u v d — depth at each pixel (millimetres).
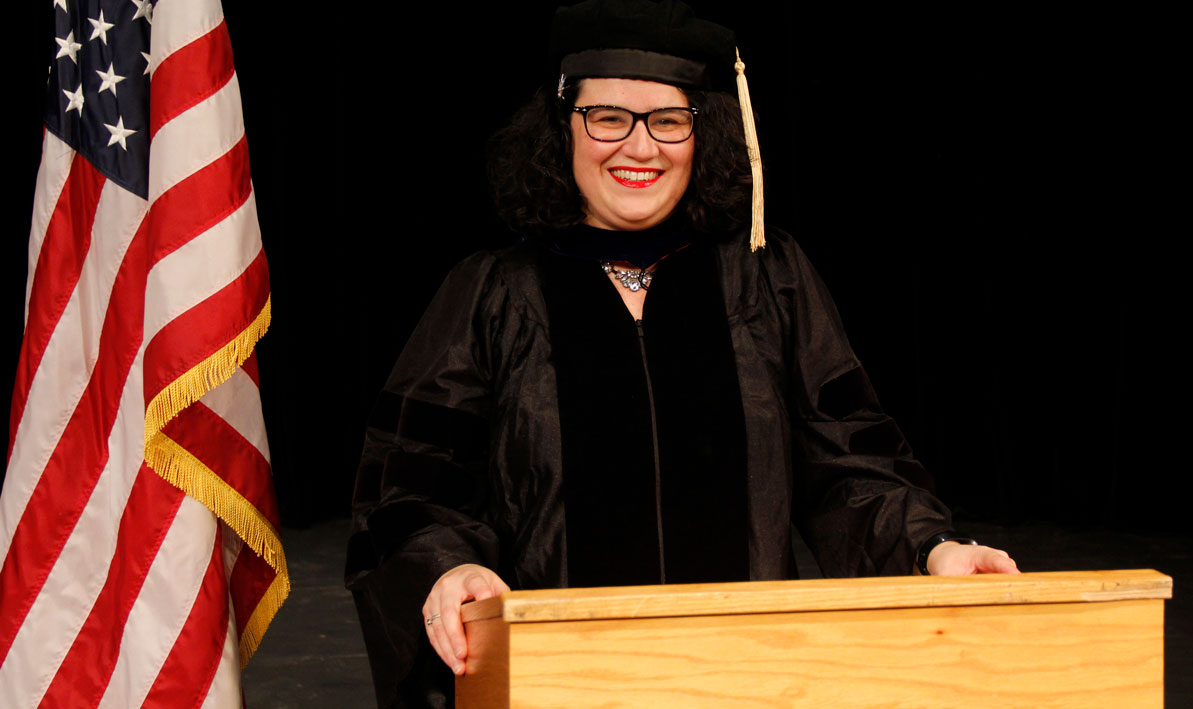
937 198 7191
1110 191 6973
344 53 6918
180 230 1698
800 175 7168
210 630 1724
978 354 7281
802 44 7004
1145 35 6738
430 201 7164
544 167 1676
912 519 1532
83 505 1778
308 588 4895
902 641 1088
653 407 1606
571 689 1029
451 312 1661
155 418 1655
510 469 1601
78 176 1834
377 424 1652
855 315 7352
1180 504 6824
